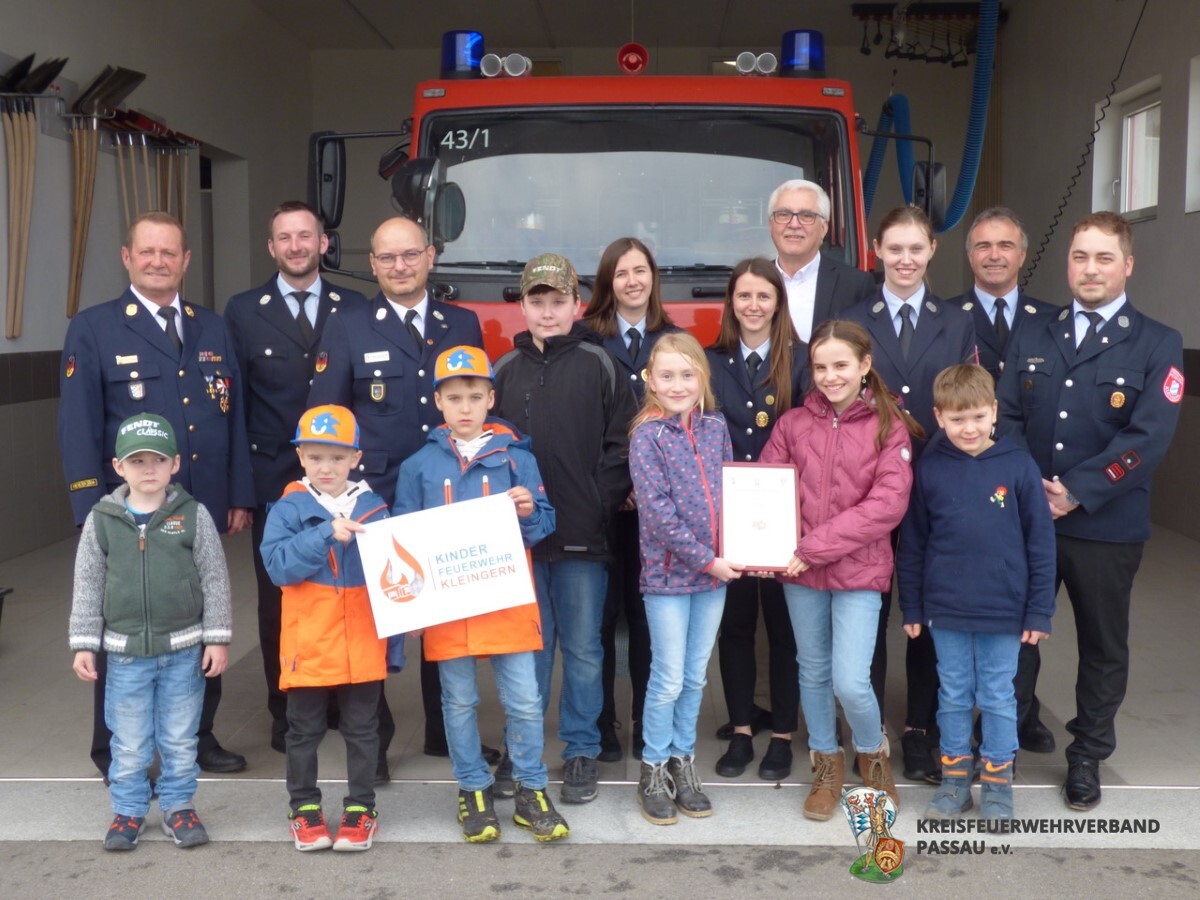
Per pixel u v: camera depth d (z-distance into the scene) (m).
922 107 12.41
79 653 3.52
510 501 3.48
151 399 4.01
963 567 3.64
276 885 3.34
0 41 7.02
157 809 3.88
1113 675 3.82
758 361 4.07
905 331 4.06
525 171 5.38
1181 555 7.57
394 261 4.05
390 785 4.06
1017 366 4.01
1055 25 10.16
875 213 12.59
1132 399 3.82
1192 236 7.70
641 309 4.24
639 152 5.39
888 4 11.18
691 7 11.20
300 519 3.45
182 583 3.56
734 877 3.37
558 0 10.93
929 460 3.75
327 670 3.45
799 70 5.77
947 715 3.76
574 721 3.91
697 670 3.76
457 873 3.40
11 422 7.41
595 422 3.84
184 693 3.60
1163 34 8.07
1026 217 10.93
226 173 11.08
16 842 3.62
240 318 4.44
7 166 7.13
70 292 7.86
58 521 8.05
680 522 3.62
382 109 12.88
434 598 3.45
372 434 4.08
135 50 8.79
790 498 3.65
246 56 11.01
